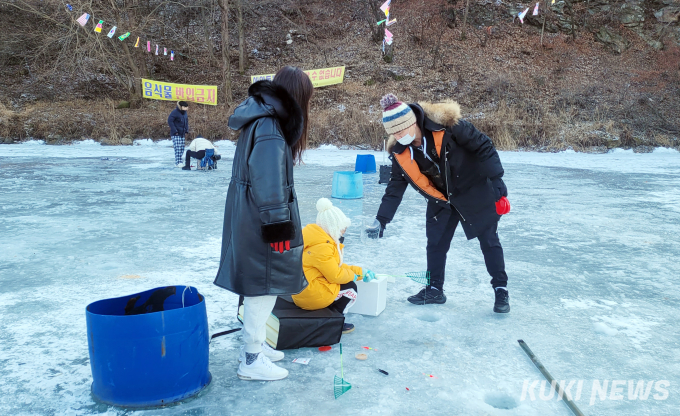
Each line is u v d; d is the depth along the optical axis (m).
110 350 2.04
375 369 2.45
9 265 4.12
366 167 11.09
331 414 2.04
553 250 4.90
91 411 2.03
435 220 3.31
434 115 2.84
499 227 5.93
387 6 12.18
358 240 5.14
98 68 21.39
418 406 2.10
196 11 25.50
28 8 21.00
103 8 19.06
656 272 4.19
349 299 2.92
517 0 23.52
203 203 7.20
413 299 3.41
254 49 24.69
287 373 2.37
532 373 2.43
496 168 2.96
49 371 2.39
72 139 18.12
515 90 19.69
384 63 22.27
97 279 3.78
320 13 25.98
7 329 2.87
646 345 2.78
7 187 8.48
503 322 3.09
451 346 2.73
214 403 2.12
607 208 7.20
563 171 11.83
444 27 23.42
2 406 2.06
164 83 18.56
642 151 16.83
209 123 18.59
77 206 6.87
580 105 18.97
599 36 21.92
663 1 22.02
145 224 5.80
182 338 2.10
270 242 1.99
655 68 20.50
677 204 7.56
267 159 1.98
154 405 2.07
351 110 19.06
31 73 22.22
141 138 18.44
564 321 3.12
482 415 2.04
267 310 2.30
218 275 2.19
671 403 2.16
